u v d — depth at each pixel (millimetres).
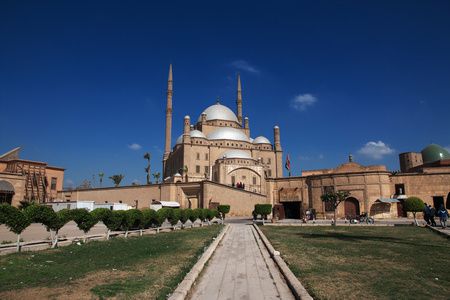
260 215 52906
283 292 8562
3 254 12906
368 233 24938
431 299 7551
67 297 7543
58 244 16109
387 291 8141
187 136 83625
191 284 9031
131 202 59500
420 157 88688
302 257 13234
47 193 59094
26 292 7914
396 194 49562
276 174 94188
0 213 13172
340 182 50938
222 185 56625
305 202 55250
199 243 17953
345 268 10930
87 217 18047
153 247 16062
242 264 12602
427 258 12898
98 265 11266
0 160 56125
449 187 47906
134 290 8109
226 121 97500
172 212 28922
